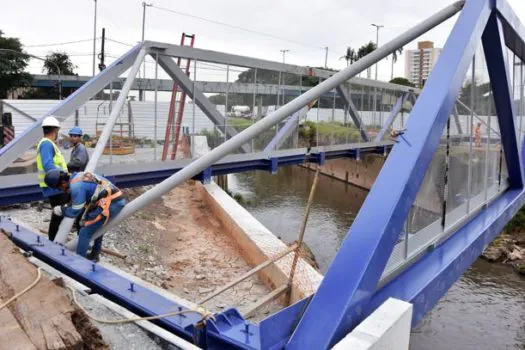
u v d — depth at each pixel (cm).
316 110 1834
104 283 444
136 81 1266
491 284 1620
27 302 304
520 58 931
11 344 253
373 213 400
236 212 1444
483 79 689
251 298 963
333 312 348
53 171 623
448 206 589
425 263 505
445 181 567
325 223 2284
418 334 1296
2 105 2014
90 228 618
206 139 1371
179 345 334
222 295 974
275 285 973
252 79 1470
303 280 893
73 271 477
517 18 734
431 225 544
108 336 345
